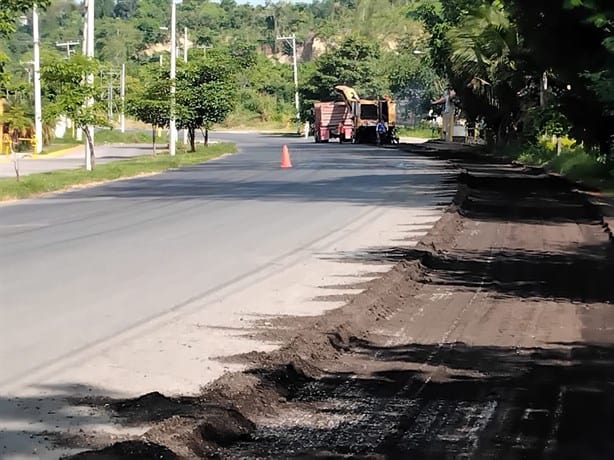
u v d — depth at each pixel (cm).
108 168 3966
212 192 2986
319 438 714
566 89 3709
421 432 724
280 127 12875
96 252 1672
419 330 1102
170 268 1493
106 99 4819
